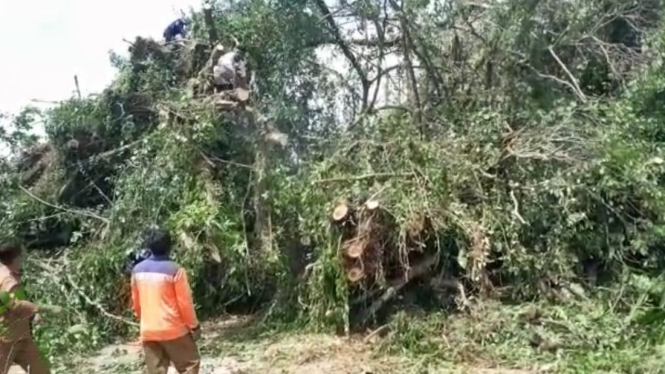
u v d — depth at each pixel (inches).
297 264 339.3
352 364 274.4
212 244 328.5
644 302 294.2
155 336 215.3
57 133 390.6
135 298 220.7
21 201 370.9
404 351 284.7
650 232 318.3
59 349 301.3
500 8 394.9
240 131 353.4
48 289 320.2
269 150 347.6
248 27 415.8
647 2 409.7
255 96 393.7
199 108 346.3
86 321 320.2
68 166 389.1
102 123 395.2
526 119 362.3
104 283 331.3
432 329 293.9
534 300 313.1
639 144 330.0
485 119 345.1
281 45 412.2
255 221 346.6
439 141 345.7
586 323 285.3
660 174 334.0
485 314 297.9
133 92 402.9
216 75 365.7
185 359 219.6
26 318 216.7
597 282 322.0
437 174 319.3
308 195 325.4
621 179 318.3
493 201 324.2
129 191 343.0
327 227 314.2
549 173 329.1
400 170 325.1
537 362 268.1
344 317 307.6
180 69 413.4
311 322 316.5
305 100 418.3
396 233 311.6
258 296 358.6
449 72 406.6
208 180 342.0
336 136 375.2
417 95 380.8
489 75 397.1
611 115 342.0
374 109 393.7
